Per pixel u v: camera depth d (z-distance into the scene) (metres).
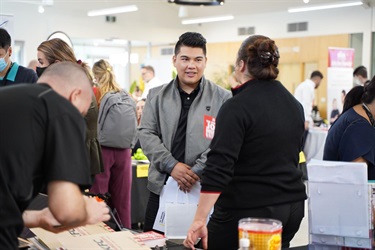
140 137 2.55
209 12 12.99
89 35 11.99
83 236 1.79
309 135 8.52
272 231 1.42
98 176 3.84
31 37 11.00
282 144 1.81
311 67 11.95
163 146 2.47
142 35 12.98
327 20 11.58
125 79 13.35
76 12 11.66
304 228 4.93
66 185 1.31
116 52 13.81
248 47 1.85
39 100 1.33
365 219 1.59
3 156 1.28
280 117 1.80
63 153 1.31
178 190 2.38
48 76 1.50
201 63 2.44
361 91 2.34
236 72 1.93
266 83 1.85
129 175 4.05
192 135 2.43
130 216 4.32
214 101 2.48
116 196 3.99
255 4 11.90
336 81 9.23
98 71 3.97
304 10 10.88
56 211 1.31
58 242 1.76
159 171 2.47
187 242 1.79
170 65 12.72
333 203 1.62
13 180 1.28
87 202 1.48
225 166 1.74
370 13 10.91
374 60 11.13
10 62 3.35
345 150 2.21
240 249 1.43
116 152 3.91
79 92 1.50
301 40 12.06
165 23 13.38
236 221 1.83
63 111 1.34
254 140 1.77
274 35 12.57
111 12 11.25
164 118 2.49
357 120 2.22
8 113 1.30
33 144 1.30
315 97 11.88
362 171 1.58
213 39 13.91
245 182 1.80
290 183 1.83
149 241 1.89
